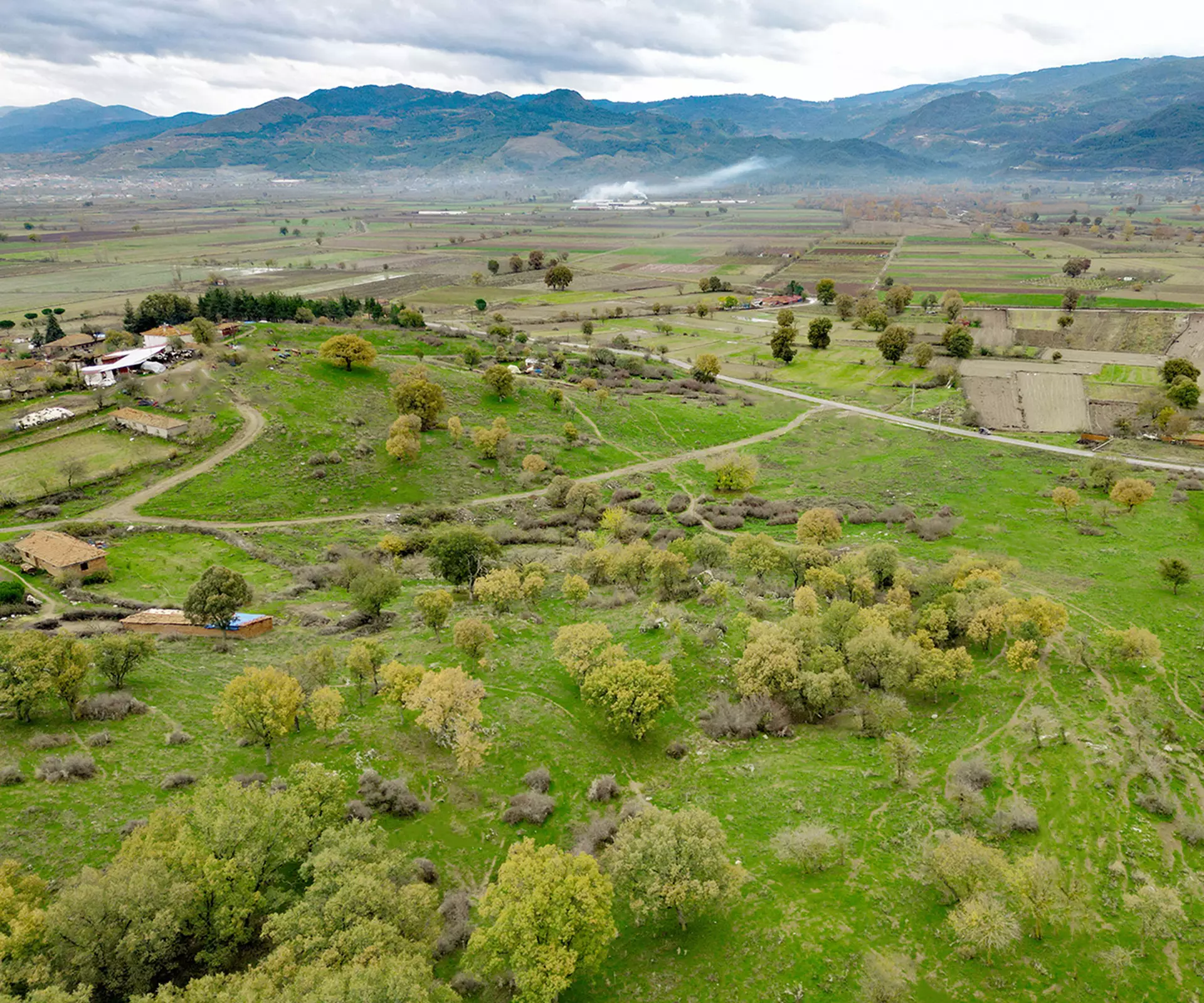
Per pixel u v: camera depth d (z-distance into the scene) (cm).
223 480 12694
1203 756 6322
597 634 7362
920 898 4888
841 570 9688
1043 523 12575
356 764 6097
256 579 10100
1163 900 4512
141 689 6881
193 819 4844
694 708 7188
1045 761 6181
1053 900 4653
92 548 9762
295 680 6225
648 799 5981
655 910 4525
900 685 7206
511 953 4241
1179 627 8619
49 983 3741
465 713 6194
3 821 4966
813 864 5100
